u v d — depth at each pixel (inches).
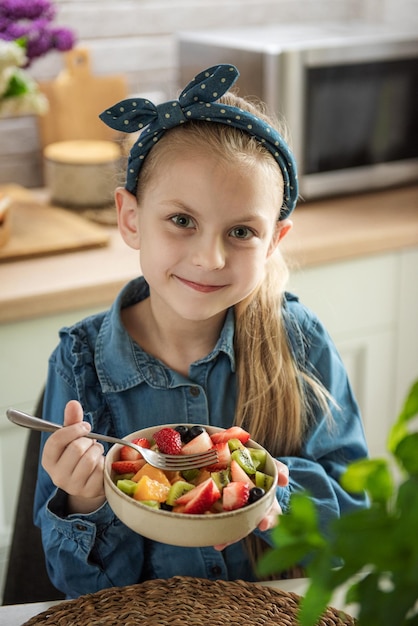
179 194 42.3
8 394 77.5
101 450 39.4
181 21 111.1
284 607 38.6
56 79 104.0
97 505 43.6
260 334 49.8
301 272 87.4
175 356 49.5
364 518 22.8
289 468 47.6
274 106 92.1
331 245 87.2
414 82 100.3
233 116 43.5
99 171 92.7
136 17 108.5
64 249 84.0
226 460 37.7
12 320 75.2
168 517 33.9
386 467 24.7
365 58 95.5
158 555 47.7
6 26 90.2
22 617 39.4
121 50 108.9
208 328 48.9
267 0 115.5
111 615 37.7
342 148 97.7
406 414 25.1
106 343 48.8
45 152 97.2
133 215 47.3
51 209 94.2
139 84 111.0
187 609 38.0
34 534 52.7
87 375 48.8
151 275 44.4
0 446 78.7
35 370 78.1
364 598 23.6
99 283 77.5
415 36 99.7
